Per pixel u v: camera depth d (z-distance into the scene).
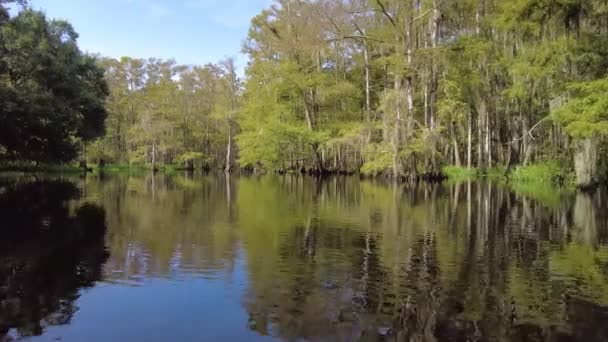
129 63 59.81
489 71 28.28
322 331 4.29
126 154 58.81
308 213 12.06
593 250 7.49
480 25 26.64
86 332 4.29
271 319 4.57
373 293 5.28
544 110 26.64
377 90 36.53
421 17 25.66
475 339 4.13
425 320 4.51
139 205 13.93
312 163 37.97
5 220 10.58
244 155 39.66
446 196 16.84
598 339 4.12
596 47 17.95
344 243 8.02
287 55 35.75
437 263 6.62
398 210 12.65
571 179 21.06
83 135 31.00
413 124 25.41
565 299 5.09
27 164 38.41
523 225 10.00
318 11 30.81
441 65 27.00
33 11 26.23
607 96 15.59
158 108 55.62
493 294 5.24
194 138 57.00
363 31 31.47
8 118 21.73
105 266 6.45
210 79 56.59
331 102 37.06
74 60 28.77
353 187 22.14
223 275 6.01
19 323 4.48
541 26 19.67
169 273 6.11
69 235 8.70
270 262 6.68
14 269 6.28
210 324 4.46
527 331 4.28
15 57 22.66
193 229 9.45
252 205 13.98
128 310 4.82
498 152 31.78
